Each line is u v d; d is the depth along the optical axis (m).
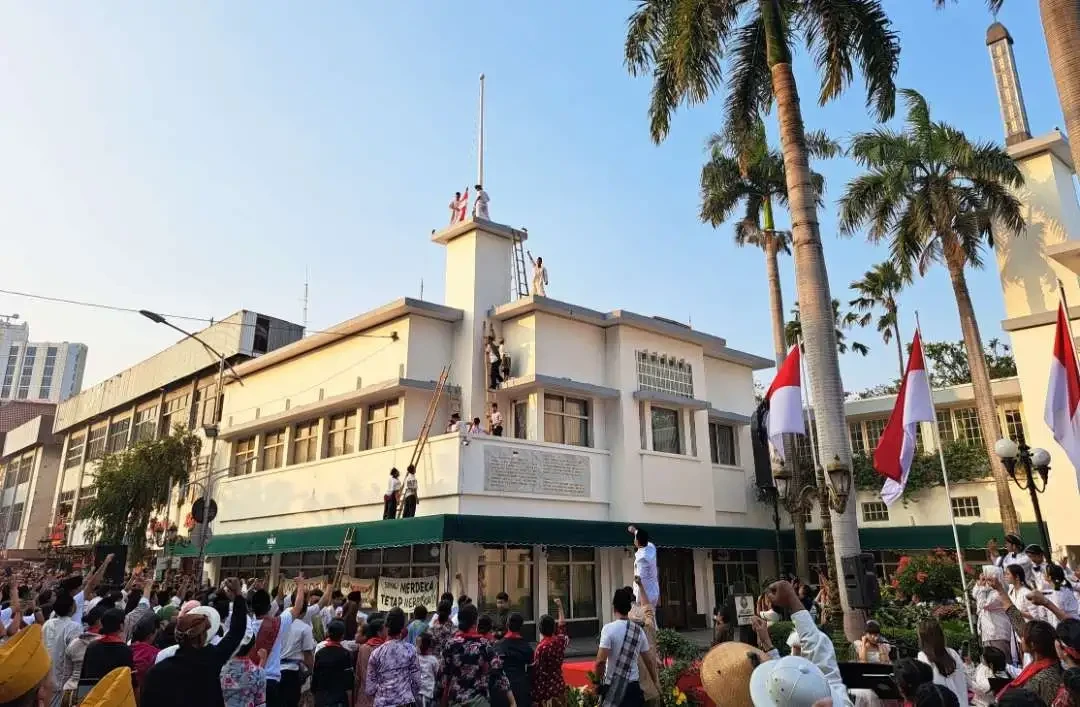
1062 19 11.04
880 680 6.64
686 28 17.98
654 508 24.17
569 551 22.72
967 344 24.91
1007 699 4.47
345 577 23.34
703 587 25.89
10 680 3.70
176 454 31.03
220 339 34.59
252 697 7.32
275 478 26.97
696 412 26.92
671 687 9.87
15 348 193.50
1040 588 10.25
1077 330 21.22
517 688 9.01
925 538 26.22
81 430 49.66
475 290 24.92
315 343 27.38
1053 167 24.08
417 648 10.17
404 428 23.19
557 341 24.06
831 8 18.22
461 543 20.41
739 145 19.88
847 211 27.16
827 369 15.04
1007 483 23.20
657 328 26.03
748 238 33.62
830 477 14.21
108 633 7.31
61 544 43.31
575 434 23.95
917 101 26.28
